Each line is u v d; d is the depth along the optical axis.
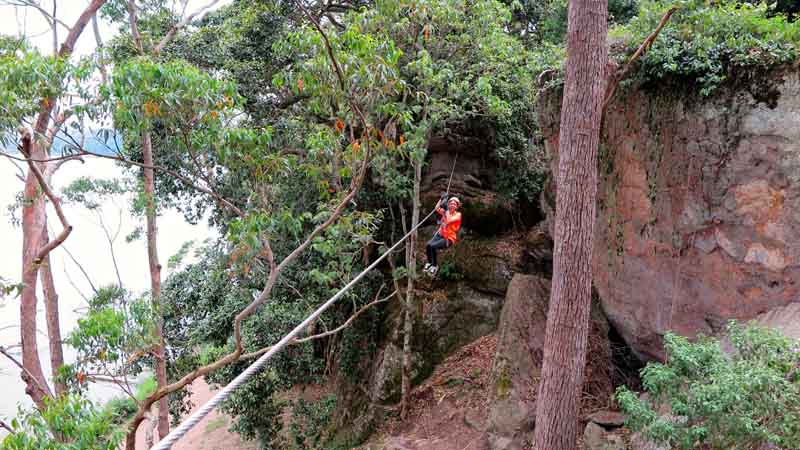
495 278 14.29
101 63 7.00
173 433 3.66
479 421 11.16
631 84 8.59
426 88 10.97
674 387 5.74
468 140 14.99
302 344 13.45
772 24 7.67
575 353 7.02
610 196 9.74
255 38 13.99
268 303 13.16
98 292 9.38
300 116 12.81
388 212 15.10
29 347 9.99
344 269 12.53
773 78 7.07
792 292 7.08
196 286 14.57
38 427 5.39
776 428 4.99
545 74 10.77
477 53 11.97
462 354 13.44
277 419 14.33
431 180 15.33
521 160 14.52
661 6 8.69
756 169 7.27
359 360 14.77
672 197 8.30
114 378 7.55
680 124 8.07
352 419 14.15
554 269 7.25
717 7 8.66
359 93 8.35
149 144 11.14
